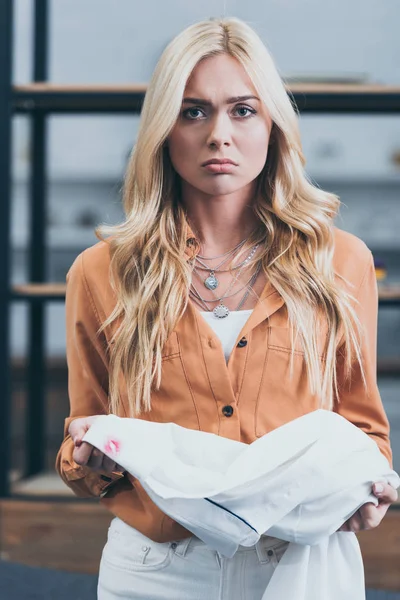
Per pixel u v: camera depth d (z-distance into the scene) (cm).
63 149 741
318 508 165
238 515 163
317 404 178
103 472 174
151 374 178
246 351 175
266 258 183
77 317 191
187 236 185
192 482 164
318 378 176
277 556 174
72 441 192
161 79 176
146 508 178
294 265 179
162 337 177
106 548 190
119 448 165
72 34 617
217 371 174
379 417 187
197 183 177
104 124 739
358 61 578
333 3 575
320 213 184
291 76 389
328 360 177
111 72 617
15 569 375
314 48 575
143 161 183
